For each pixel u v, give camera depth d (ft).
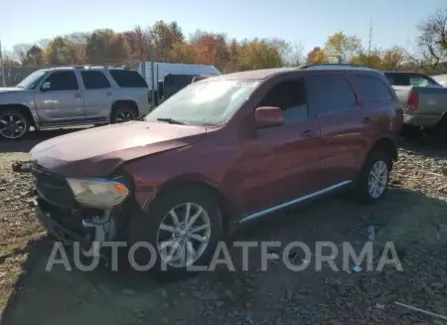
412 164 24.94
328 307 10.22
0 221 15.24
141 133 11.95
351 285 11.21
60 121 37.37
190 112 13.55
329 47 160.04
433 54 124.77
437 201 18.07
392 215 16.30
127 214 10.19
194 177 10.92
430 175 22.34
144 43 140.05
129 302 10.36
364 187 16.99
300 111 14.14
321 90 15.07
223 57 178.70
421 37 126.52
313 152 14.26
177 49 154.30
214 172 11.31
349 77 16.53
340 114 15.44
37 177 11.49
